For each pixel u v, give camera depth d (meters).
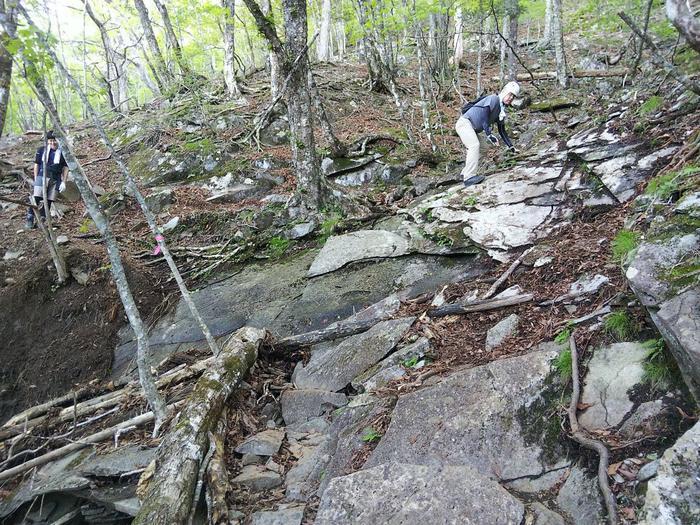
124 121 12.65
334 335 4.79
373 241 6.11
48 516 4.11
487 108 6.37
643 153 5.18
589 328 3.30
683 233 3.14
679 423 2.50
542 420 2.88
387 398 3.53
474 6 9.73
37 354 6.19
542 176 5.85
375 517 2.55
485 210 5.73
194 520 3.14
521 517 2.39
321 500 2.75
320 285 5.80
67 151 3.83
